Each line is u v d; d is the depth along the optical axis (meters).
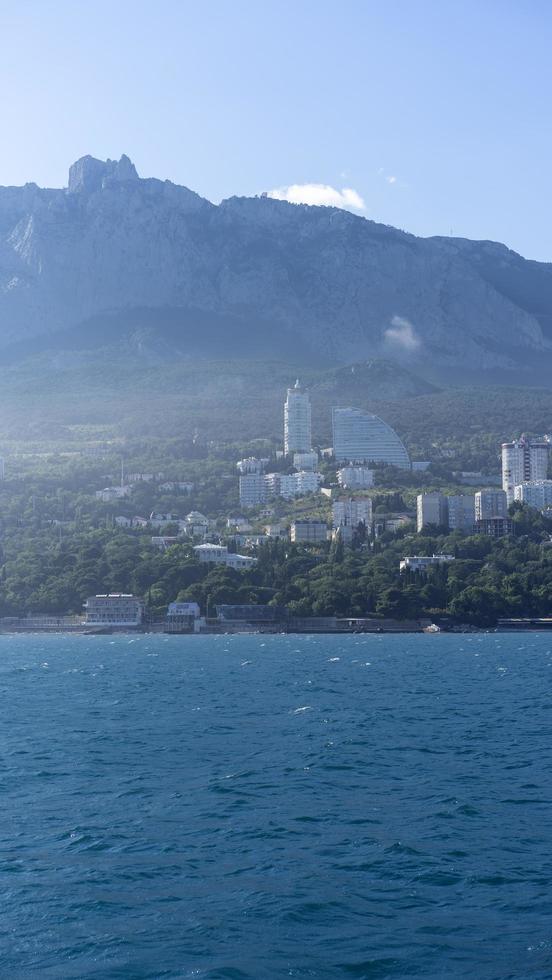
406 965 81.44
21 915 91.25
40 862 104.81
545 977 78.81
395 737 175.12
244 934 87.19
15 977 80.12
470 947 84.25
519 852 107.06
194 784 137.38
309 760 153.25
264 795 131.00
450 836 112.62
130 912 91.81
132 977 80.00
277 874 100.94
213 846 109.75
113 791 133.75
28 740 175.38
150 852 107.81
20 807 126.00
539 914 90.44
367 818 120.00
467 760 153.38
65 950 84.44
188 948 84.62
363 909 92.12
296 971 80.69
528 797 129.00
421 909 92.00
